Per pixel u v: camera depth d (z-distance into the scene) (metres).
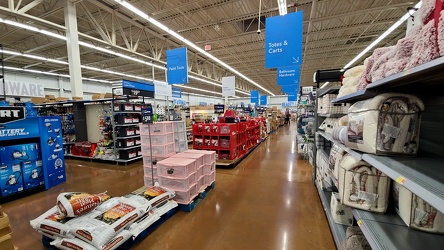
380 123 1.23
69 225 1.84
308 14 6.80
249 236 2.21
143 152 3.47
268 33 4.31
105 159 5.61
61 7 5.96
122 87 5.17
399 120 1.20
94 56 10.65
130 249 2.02
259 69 15.15
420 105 1.19
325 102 2.99
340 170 1.59
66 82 14.20
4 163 3.27
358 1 5.95
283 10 4.97
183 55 7.22
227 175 4.38
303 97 6.71
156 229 2.36
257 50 10.67
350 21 7.43
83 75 14.39
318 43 9.64
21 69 10.50
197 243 2.11
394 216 1.35
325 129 2.96
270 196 3.26
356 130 1.38
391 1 5.91
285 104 25.34
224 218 2.59
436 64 0.69
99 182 4.09
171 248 2.03
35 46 8.92
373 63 1.37
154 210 2.37
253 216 2.63
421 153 1.29
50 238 2.02
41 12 6.40
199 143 5.11
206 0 5.70
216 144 4.93
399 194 1.31
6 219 1.53
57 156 4.02
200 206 2.94
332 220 2.14
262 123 9.15
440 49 0.76
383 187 1.38
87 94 15.52
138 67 13.48
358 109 1.41
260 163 5.38
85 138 6.51
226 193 3.40
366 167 1.43
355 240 1.54
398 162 1.11
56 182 3.98
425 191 0.75
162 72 15.16
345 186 1.51
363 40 9.64
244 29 8.27
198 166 3.14
